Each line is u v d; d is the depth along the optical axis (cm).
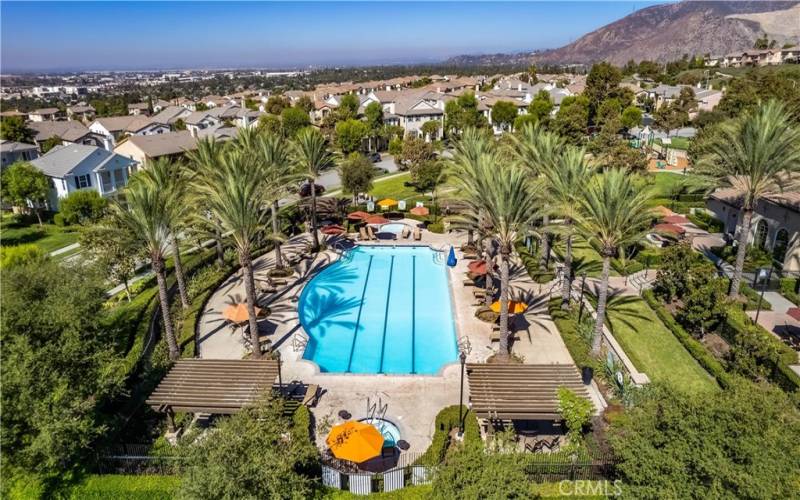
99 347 2134
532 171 3509
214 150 3644
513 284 3625
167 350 2681
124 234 2658
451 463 1559
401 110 10500
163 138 7281
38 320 2025
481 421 2172
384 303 3531
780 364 2322
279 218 4872
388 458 1973
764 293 3195
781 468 1335
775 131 2825
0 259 3262
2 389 1755
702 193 5369
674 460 1423
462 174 3195
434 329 3173
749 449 1357
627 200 2405
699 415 1481
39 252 3444
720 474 1346
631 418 1656
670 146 8238
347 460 1869
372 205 5306
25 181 5106
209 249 4150
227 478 1477
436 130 9675
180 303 3312
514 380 2155
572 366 2239
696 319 2755
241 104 15175
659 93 12675
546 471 1786
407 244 4550
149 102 16050
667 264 3088
